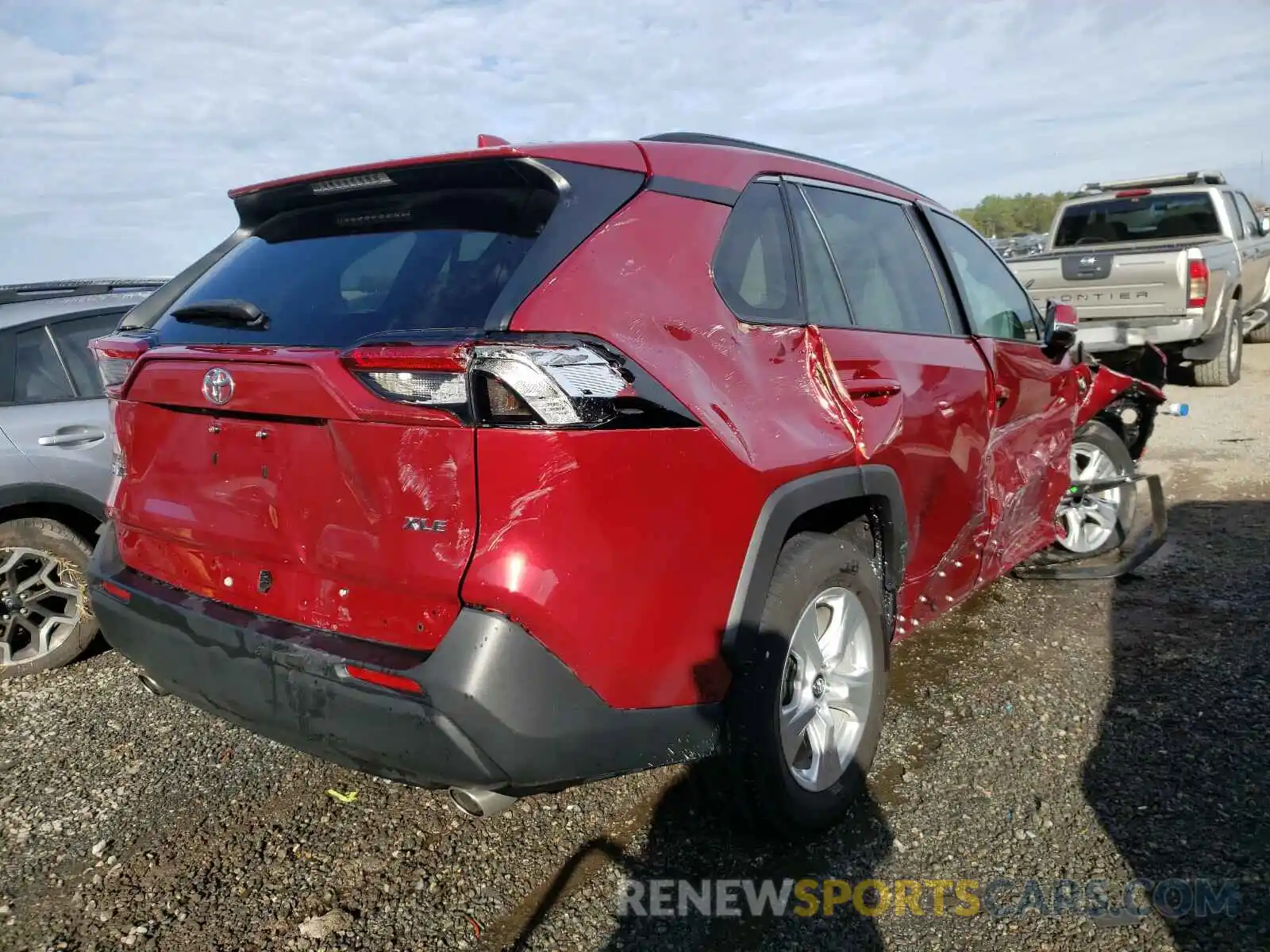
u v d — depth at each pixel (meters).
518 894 2.53
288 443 2.21
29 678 4.08
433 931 2.40
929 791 2.93
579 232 2.21
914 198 3.65
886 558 3.01
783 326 2.64
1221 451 7.32
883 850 2.66
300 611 2.25
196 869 2.68
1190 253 8.98
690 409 2.19
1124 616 4.25
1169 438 7.91
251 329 2.43
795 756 2.59
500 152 2.25
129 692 3.91
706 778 2.55
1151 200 10.84
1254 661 3.69
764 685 2.40
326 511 2.15
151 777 3.19
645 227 2.34
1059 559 4.98
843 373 2.78
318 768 3.23
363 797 3.03
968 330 3.61
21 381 4.13
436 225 2.39
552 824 2.83
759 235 2.71
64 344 4.32
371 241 2.50
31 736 3.51
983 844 2.66
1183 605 4.32
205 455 2.42
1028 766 3.05
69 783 3.16
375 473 2.04
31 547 4.04
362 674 2.05
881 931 2.34
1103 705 3.42
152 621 2.51
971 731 3.29
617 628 2.06
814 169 3.13
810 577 2.56
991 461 3.58
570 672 2.01
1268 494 6.01
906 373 3.04
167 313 2.76
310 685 2.13
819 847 2.68
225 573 2.42
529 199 2.29
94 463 4.20
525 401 1.92
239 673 2.28
